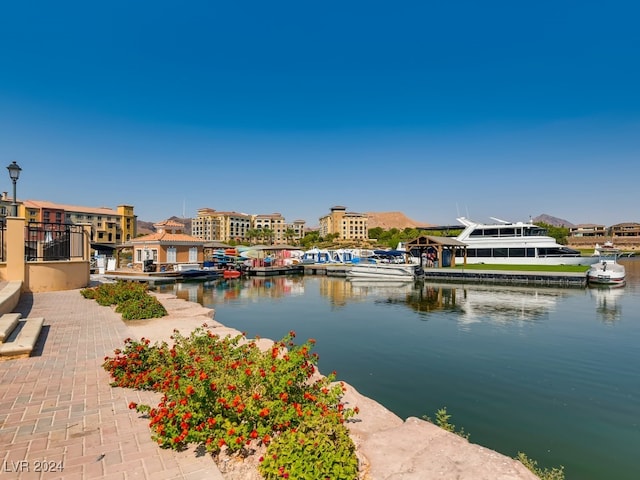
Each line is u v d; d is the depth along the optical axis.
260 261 55.66
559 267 43.28
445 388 10.86
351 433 5.09
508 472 4.06
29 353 7.70
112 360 6.77
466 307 25.75
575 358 13.76
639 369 12.53
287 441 3.96
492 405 9.70
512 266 45.03
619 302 27.55
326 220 194.88
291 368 5.20
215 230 172.62
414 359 13.64
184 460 4.16
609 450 7.56
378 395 10.35
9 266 16.12
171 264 42.50
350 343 16.03
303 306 26.50
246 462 4.22
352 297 31.17
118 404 5.53
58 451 4.27
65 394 5.86
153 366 6.56
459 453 4.47
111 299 14.09
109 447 4.38
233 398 4.65
